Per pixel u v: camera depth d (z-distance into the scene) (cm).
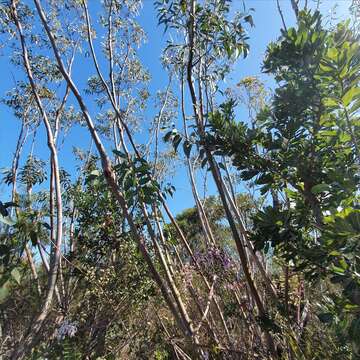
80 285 528
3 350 431
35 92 572
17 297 475
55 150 540
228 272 432
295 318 386
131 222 358
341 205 240
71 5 739
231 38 388
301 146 262
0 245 229
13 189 745
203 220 548
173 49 514
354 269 221
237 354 389
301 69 252
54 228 556
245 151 275
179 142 334
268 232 255
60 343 443
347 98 229
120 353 589
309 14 258
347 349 288
